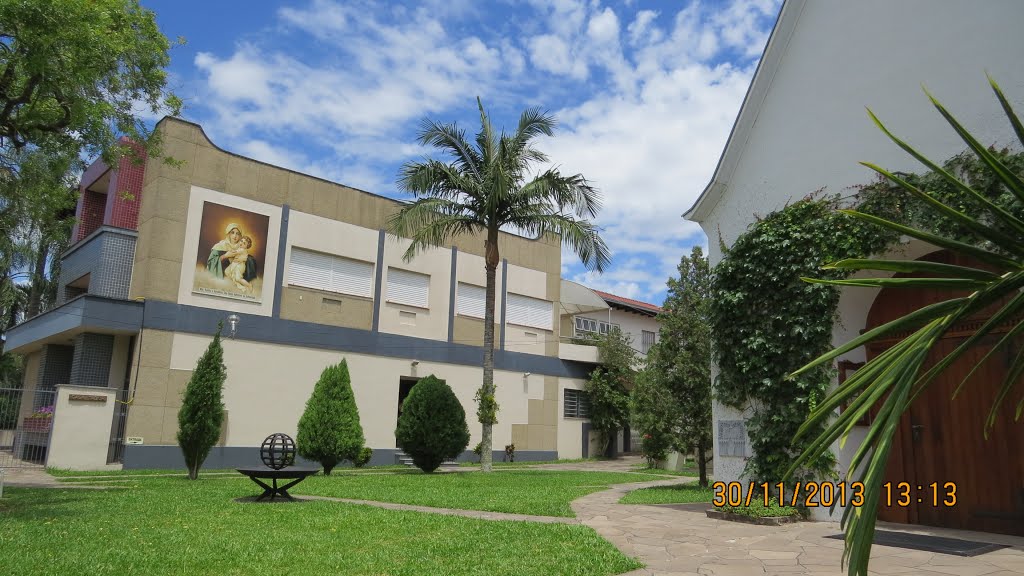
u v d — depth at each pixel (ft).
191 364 60.59
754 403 30.58
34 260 64.34
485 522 26.20
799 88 31.12
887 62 27.66
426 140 58.39
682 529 25.50
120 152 34.58
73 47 29.01
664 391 46.68
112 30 31.83
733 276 32.04
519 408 87.92
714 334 32.58
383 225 76.33
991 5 24.56
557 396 93.09
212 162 64.18
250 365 64.23
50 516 27.04
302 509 29.68
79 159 35.76
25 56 28.81
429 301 79.92
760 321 30.45
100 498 33.30
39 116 31.91
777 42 32.07
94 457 55.06
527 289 91.61
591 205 57.82
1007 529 23.98
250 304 65.16
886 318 28.78
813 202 29.43
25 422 66.18
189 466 46.11
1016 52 23.68
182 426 45.80
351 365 71.56
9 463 58.18
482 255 86.69
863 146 28.04
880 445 6.18
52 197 39.27
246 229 65.72
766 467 29.07
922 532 24.50
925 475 26.78
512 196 57.93
